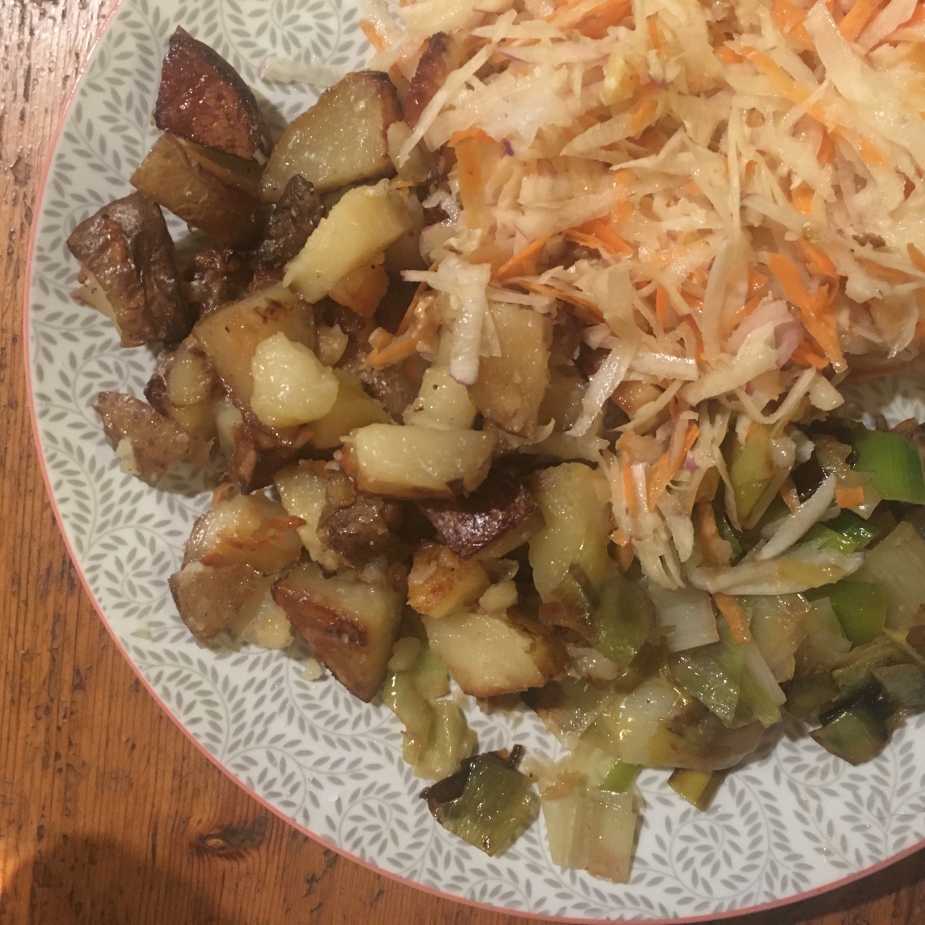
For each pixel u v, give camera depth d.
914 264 0.19
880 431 0.21
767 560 0.20
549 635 0.20
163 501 0.21
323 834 0.21
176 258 0.21
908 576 0.21
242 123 0.20
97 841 0.23
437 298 0.19
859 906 0.23
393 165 0.20
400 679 0.21
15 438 0.23
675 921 0.21
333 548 0.19
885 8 0.19
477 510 0.19
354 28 0.21
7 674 0.23
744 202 0.19
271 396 0.18
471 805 0.21
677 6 0.19
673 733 0.20
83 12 0.23
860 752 0.21
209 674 0.21
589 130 0.19
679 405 0.20
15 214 0.23
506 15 0.20
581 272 0.20
